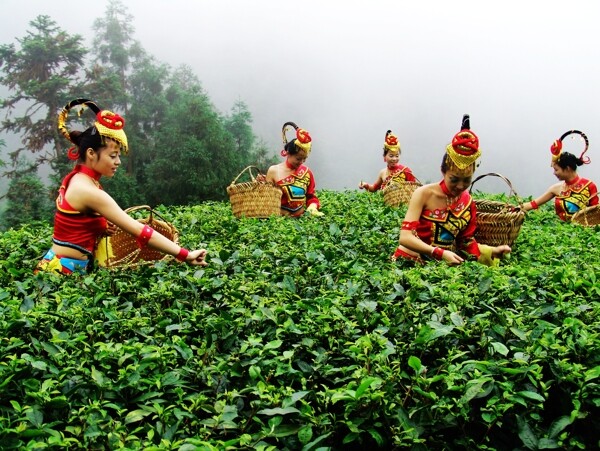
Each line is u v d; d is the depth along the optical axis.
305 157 7.97
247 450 2.04
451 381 2.28
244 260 4.41
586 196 7.95
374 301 3.27
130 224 4.33
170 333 2.98
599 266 4.28
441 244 5.28
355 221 6.65
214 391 2.47
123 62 42.28
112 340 2.82
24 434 2.02
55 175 29.12
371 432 2.19
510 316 2.92
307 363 2.61
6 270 4.20
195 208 8.20
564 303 3.14
